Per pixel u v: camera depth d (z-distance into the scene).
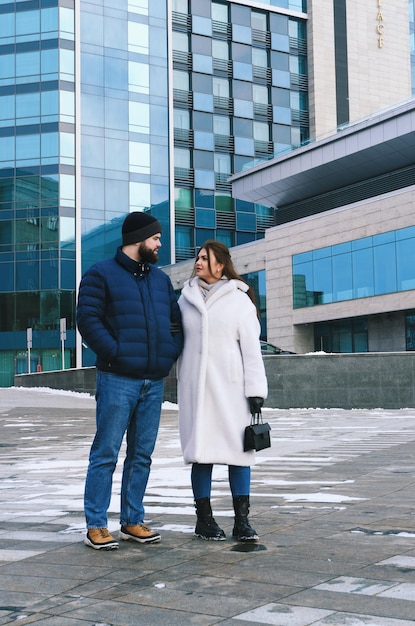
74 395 28.72
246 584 3.54
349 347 41.75
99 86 55.75
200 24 60.81
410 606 3.12
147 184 56.75
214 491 6.56
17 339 53.38
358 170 43.75
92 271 4.57
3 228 54.00
